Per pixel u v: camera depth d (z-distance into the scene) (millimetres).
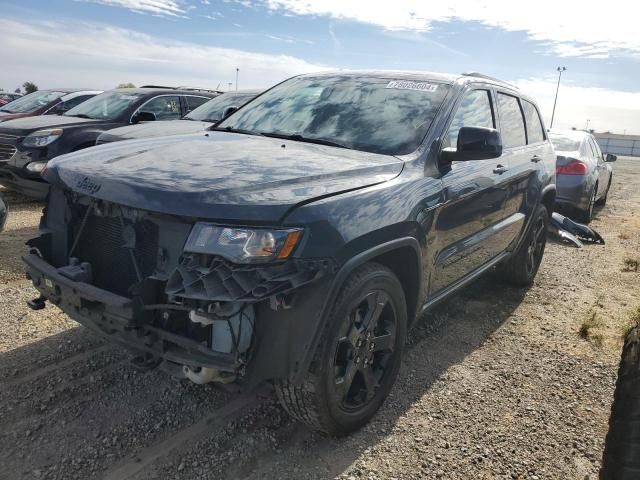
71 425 2828
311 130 3627
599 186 10523
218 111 8164
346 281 2568
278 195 2402
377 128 3475
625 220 10453
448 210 3326
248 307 2277
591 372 3686
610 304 5125
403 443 2828
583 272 6250
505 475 2627
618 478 2053
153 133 6742
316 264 2344
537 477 2627
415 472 2615
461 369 3668
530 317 4703
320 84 4137
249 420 2957
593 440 2928
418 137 3354
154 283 2357
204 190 2346
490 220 4105
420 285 3143
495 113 4336
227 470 2561
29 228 6578
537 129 5449
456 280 3807
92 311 2562
